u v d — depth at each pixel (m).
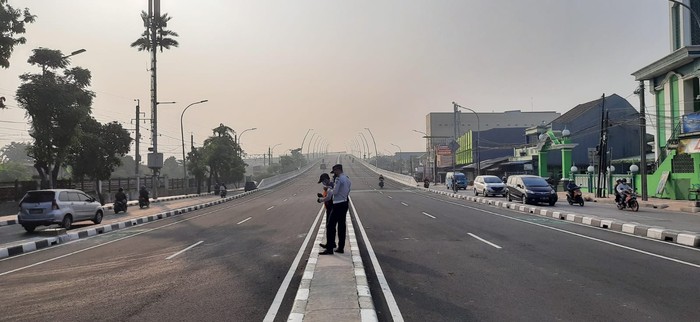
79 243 14.97
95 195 36.38
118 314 6.42
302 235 14.77
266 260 10.41
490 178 36.62
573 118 50.59
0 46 18.66
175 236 15.81
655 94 31.72
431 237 13.69
